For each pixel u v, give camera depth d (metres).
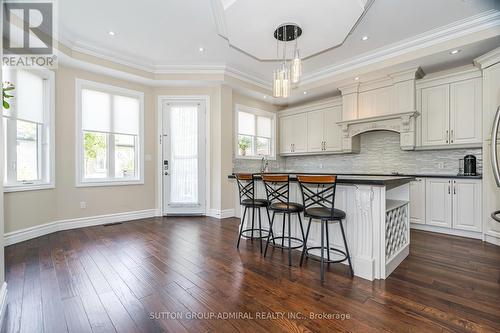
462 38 3.12
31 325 1.51
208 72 4.47
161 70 4.41
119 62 3.99
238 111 5.33
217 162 4.70
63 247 2.93
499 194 3.00
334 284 2.04
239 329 1.48
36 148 3.43
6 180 3.05
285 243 2.96
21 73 3.21
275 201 3.09
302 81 4.89
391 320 1.55
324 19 2.56
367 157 4.87
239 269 2.34
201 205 4.77
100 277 2.15
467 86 3.47
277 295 1.87
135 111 4.50
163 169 4.73
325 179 2.17
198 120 4.76
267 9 2.39
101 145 4.16
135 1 2.70
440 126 3.70
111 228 3.82
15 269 2.30
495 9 2.78
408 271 2.28
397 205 2.44
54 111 3.58
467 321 1.53
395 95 4.00
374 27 3.15
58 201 3.66
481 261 2.51
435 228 3.65
